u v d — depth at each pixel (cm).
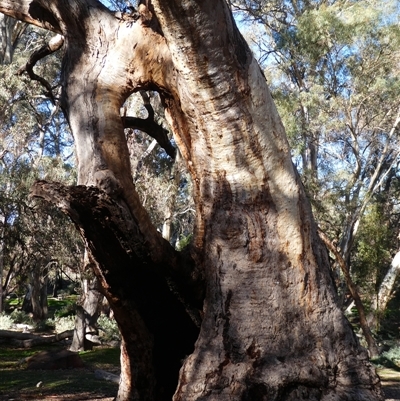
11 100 2188
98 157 536
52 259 2189
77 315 2088
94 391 1220
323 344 532
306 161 2741
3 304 3428
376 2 2280
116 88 563
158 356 620
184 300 589
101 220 520
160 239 555
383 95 2278
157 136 711
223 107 518
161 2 464
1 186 1858
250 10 2519
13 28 2689
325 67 2280
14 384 1305
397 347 2205
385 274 2772
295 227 543
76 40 576
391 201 3219
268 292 534
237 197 542
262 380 507
